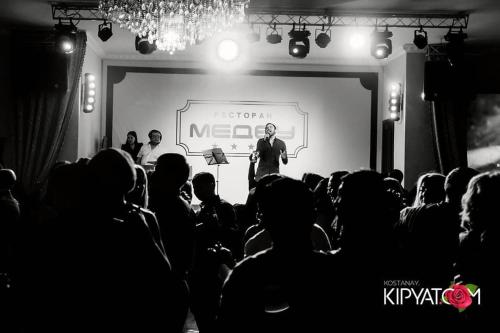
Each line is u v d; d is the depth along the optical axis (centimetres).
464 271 216
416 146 1025
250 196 504
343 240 197
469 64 884
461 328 198
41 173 905
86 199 221
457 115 1004
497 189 221
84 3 802
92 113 1080
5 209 427
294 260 193
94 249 217
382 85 1172
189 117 1162
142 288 226
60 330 211
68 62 889
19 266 365
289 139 1172
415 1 772
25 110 916
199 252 377
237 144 1166
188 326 468
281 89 1170
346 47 1062
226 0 617
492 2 775
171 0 604
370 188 194
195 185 413
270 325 188
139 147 1108
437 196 357
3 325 302
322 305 190
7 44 919
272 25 927
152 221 265
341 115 1173
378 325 191
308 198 197
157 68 1159
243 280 191
